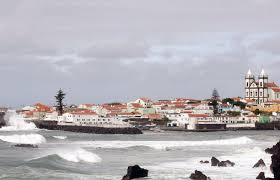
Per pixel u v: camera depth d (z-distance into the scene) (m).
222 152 149.50
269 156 128.62
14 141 182.62
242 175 95.25
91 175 91.94
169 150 159.00
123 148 160.38
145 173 90.44
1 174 86.88
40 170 94.56
